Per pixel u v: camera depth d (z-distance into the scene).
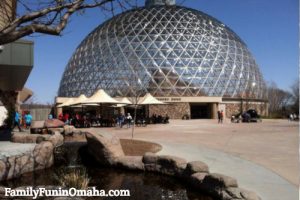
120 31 68.69
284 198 7.60
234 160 12.73
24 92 39.91
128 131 29.41
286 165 11.70
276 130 28.98
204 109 65.31
